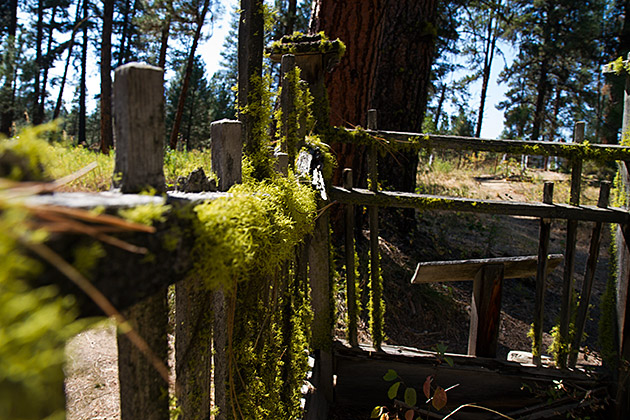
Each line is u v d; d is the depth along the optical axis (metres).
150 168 0.85
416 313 4.64
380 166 5.66
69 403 2.25
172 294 2.63
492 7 15.41
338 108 5.04
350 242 3.22
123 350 0.88
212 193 1.18
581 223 9.45
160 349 0.96
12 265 0.42
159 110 0.86
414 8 5.86
